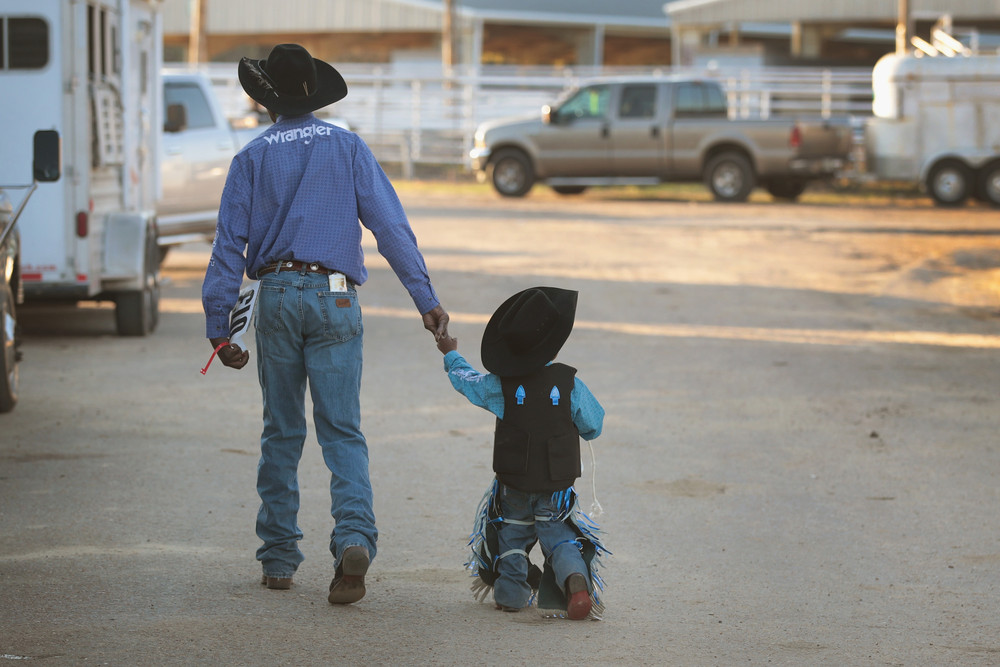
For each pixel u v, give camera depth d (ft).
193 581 40.22
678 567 43.80
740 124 213.87
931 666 33.91
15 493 51.42
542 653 34.17
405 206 211.00
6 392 66.64
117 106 92.79
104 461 57.36
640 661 33.73
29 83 84.33
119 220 91.30
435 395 74.79
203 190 127.54
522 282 126.52
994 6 286.46
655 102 218.59
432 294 38.22
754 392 77.00
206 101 129.49
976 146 208.03
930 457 61.41
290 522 39.19
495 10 318.86
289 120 38.58
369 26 321.11
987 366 86.33
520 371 36.76
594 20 325.42
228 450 60.18
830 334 99.55
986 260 141.38
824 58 317.63
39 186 84.99
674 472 57.98
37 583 39.55
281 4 327.47
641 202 223.51
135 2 100.37
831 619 38.17
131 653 33.12
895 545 46.96
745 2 299.38
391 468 57.72
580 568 36.11
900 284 126.21
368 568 40.42
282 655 33.27
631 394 75.92
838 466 59.47
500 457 36.96
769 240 164.76
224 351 37.24
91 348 89.40
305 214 37.52
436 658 33.42
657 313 109.29
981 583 42.34
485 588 38.81
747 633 36.58
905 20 250.57
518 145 226.79
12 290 71.61
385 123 286.87
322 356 37.65
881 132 213.87
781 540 47.44
